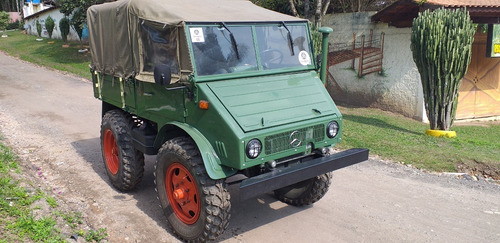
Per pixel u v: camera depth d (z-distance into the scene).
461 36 9.18
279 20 5.22
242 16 5.00
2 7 57.94
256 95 4.55
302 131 4.50
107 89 6.49
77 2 21.55
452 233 5.02
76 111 11.76
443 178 6.86
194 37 4.47
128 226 5.07
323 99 4.93
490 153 7.93
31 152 7.86
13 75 18.52
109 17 5.88
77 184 6.37
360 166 7.41
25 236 4.28
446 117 9.85
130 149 5.81
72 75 18.98
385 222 5.29
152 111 5.21
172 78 4.64
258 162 4.18
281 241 4.80
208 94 4.29
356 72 14.53
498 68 13.43
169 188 4.82
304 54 5.44
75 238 4.48
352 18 14.34
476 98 13.40
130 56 5.46
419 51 9.70
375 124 11.31
